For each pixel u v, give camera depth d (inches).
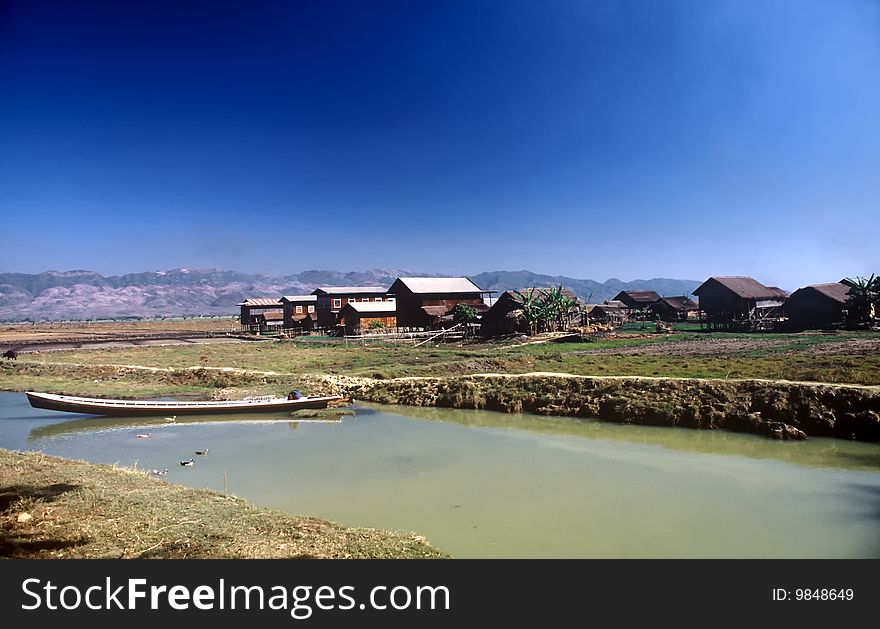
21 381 2059.5
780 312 3412.9
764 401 1146.0
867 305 2753.4
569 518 677.3
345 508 721.6
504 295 3262.8
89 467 857.5
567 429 1194.6
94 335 4458.7
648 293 4729.3
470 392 1489.9
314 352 2714.1
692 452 978.1
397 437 1141.7
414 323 3782.0
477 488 799.1
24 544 556.7
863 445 986.7
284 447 1070.4
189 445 1103.0
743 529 637.3
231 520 626.8
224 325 6525.6
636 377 1422.2
